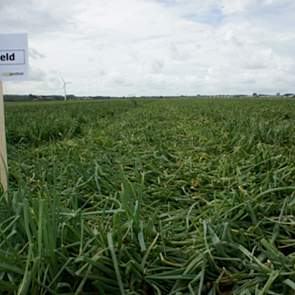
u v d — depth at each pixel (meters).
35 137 8.70
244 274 2.52
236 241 2.91
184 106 28.66
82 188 4.25
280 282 2.42
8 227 2.64
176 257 2.76
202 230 3.03
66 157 5.71
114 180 4.49
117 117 18.80
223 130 8.89
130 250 2.62
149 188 4.29
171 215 3.60
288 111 18.78
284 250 3.02
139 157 5.65
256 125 8.64
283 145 7.25
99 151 6.51
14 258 2.36
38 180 4.41
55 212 2.67
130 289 2.43
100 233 2.62
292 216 3.27
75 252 2.60
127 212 2.86
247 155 5.64
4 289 2.26
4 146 3.62
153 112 20.97
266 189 3.79
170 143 7.39
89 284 2.46
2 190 3.31
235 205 3.39
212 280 2.57
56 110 23.30
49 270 2.38
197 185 4.47
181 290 2.46
